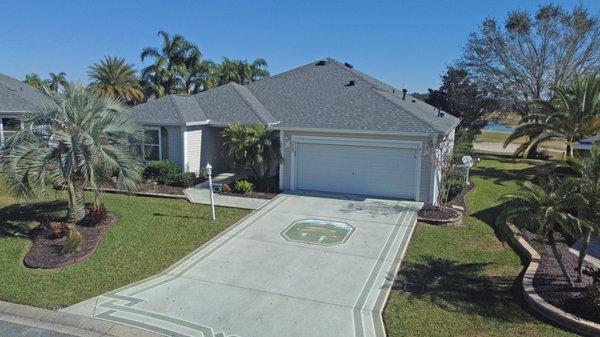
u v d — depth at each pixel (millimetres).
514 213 9781
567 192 9547
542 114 28312
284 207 17266
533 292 9508
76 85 14250
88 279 10500
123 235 13508
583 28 39062
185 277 10773
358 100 21125
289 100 23281
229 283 10492
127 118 14766
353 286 10391
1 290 9820
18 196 13141
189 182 20625
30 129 13398
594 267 10898
